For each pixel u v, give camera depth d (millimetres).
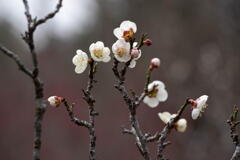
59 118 20344
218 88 13461
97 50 3119
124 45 3020
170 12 20406
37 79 2455
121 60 3012
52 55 28688
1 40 30312
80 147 19547
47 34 31422
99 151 17781
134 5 23250
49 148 19500
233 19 14117
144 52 19797
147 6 22250
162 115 3379
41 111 2471
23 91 24047
